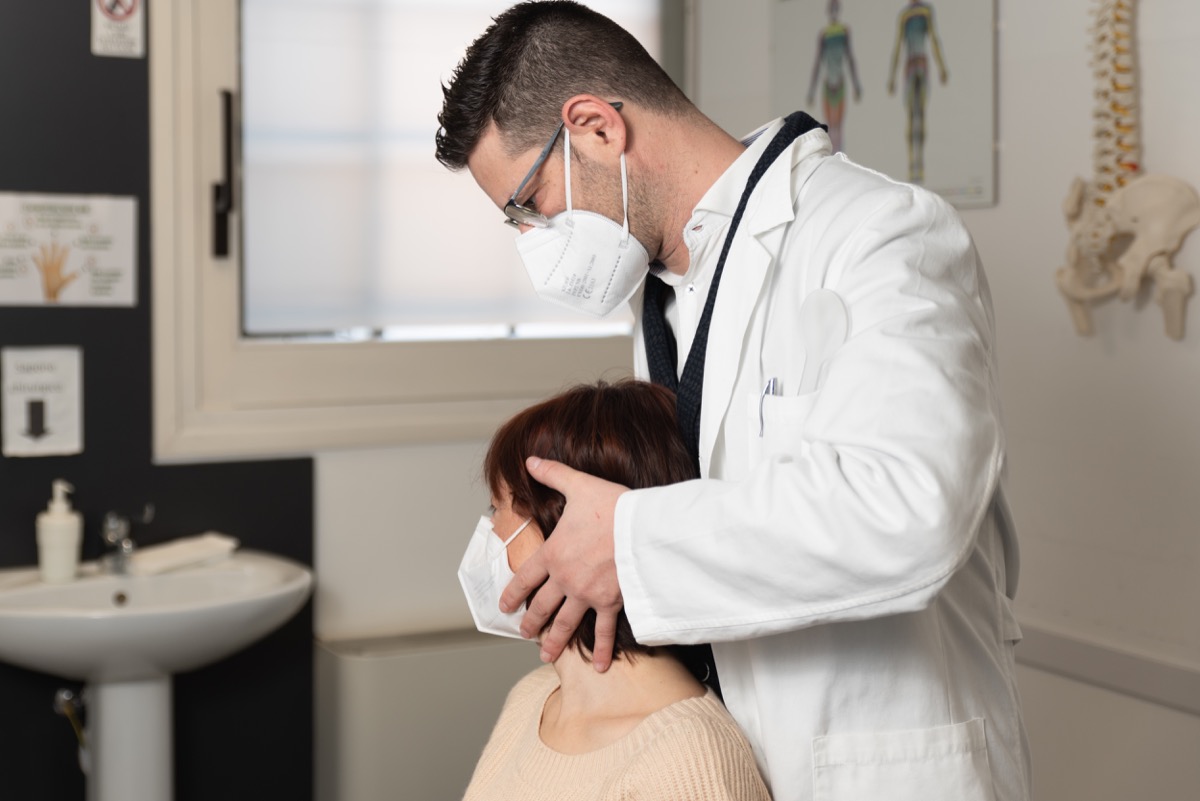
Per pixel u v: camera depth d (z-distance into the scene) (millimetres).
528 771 1200
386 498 2654
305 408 2570
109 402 2406
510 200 1261
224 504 2508
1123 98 1952
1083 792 2139
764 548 967
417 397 2693
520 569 1126
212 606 2098
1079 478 2113
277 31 2566
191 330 2471
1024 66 2172
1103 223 1978
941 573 936
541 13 1253
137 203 2410
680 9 2992
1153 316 1978
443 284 2771
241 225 2531
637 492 1049
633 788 1074
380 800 2516
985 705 1201
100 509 2408
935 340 1007
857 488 941
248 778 2570
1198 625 1934
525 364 2797
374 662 2492
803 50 2652
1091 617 2105
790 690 1119
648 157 1242
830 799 1110
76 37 2340
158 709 2244
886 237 1104
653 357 1358
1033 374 2186
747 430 1189
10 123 2303
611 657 1140
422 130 2721
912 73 2387
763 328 1196
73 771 2404
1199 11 1883
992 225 2252
